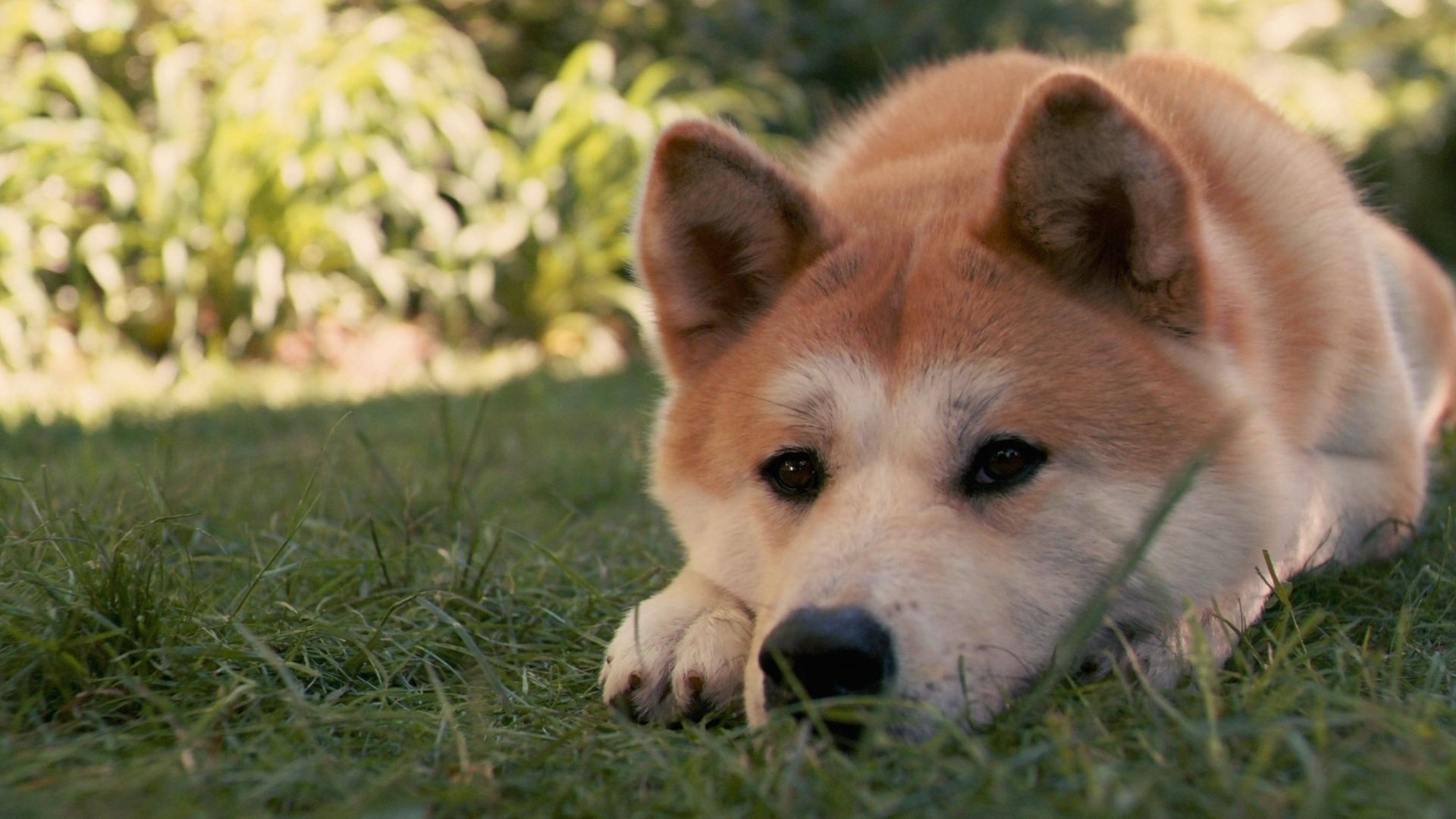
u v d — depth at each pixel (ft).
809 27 11.18
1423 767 2.87
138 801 2.92
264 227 8.48
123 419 6.02
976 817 2.84
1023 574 3.31
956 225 3.62
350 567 3.96
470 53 9.50
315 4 9.08
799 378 3.47
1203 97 4.01
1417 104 15.01
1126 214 3.45
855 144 4.43
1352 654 3.31
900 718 3.11
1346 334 3.91
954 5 11.50
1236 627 3.44
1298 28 15.72
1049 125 3.42
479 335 9.17
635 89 9.57
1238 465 3.45
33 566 3.65
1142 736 3.03
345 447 5.12
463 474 4.51
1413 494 4.14
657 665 3.45
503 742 3.21
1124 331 3.45
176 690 3.34
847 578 3.19
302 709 3.22
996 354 3.38
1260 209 3.84
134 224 8.27
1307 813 2.79
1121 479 3.36
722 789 3.00
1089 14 12.59
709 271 3.76
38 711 3.27
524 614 3.86
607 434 5.88
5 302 7.84
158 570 3.69
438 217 8.70
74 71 8.31
